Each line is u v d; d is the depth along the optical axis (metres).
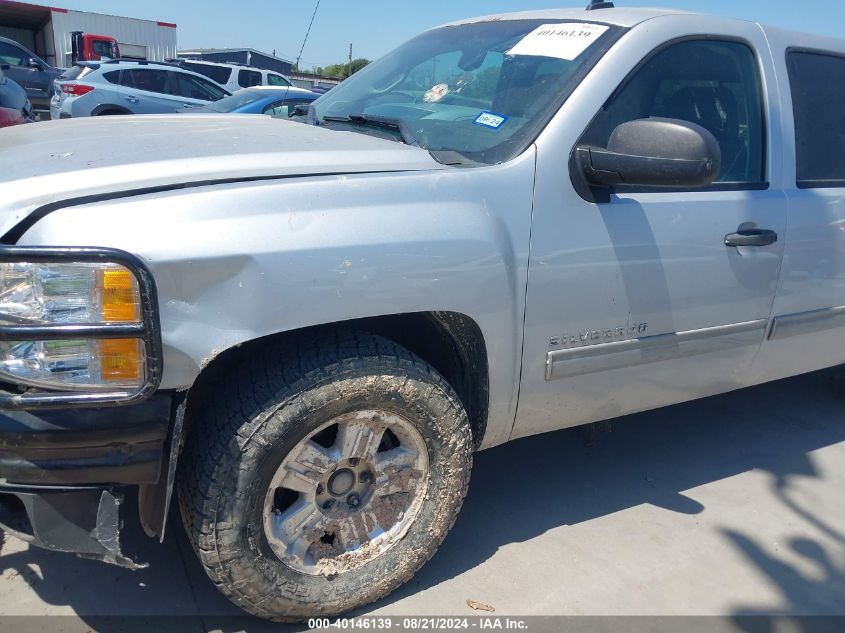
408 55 3.31
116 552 1.89
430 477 2.36
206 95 14.01
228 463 1.97
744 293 2.91
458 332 2.36
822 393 4.59
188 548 2.60
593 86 2.52
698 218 2.69
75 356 1.75
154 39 26.16
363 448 2.21
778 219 2.95
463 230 2.17
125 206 1.80
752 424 4.08
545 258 2.35
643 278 2.58
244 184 1.96
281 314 1.91
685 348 2.81
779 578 2.73
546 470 3.40
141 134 2.47
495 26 3.12
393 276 2.05
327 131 2.71
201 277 1.81
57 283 1.71
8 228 1.76
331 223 1.98
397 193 2.11
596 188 2.47
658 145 2.22
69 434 1.75
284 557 2.16
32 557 2.51
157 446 1.86
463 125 2.60
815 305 3.24
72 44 20.81
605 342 2.58
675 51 2.77
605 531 2.94
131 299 1.74
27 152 2.21
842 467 3.64
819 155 3.24
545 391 2.53
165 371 1.81
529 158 2.35
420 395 2.21
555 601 2.51
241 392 2.01
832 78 3.37
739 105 2.96
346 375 2.07
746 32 3.02
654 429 3.92
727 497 3.28
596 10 2.95
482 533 2.87
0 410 1.74
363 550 2.31
